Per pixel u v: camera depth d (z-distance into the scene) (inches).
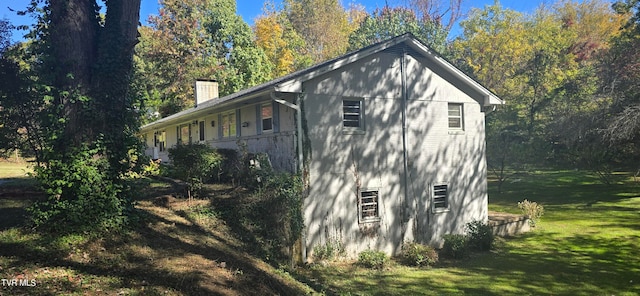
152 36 1413.6
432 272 452.8
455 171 600.1
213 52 1336.1
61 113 348.8
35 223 324.5
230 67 1285.7
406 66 558.6
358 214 510.6
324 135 488.7
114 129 370.0
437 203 582.9
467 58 1478.8
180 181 620.7
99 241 323.3
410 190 554.6
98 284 253.9
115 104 371.6
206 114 733.3
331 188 491.8
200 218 435.8
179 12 1336.1
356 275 437.4
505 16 1472.7
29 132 405.4
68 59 353.4
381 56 536.1
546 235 620.1
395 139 544.1
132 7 387.9
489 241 548.7
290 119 487.5
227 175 572.4
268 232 440.8
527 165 1085.1
